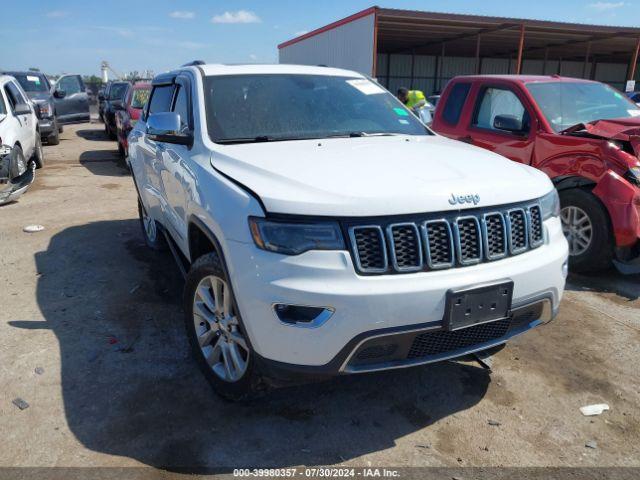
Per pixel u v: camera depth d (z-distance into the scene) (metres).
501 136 5.85
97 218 7.09
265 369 2.56
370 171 2.75
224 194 2.73
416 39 27.02
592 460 2.65
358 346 2.41
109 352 3.56
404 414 2.99
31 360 3.43
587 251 5.00
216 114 3.58
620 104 6.08
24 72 15.12
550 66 37.88
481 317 2.58
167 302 4.38
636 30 24.70
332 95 4.09
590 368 3.50
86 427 2.80
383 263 2.45
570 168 5.11
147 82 12.84
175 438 2.73
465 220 2.61
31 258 5.42
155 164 4.45
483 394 3.19
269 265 2.43
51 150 14.25
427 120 5.29
